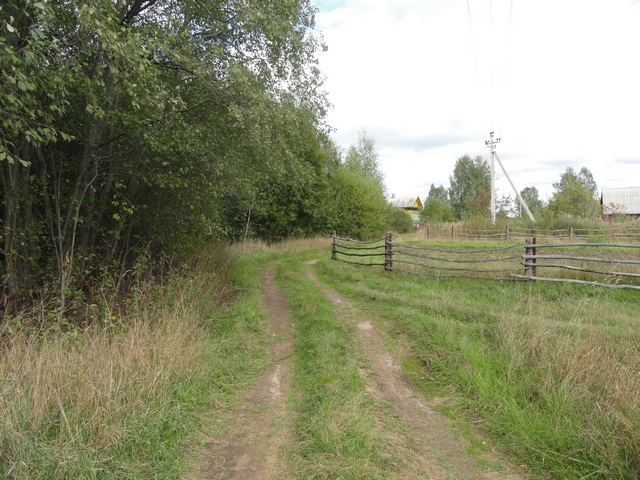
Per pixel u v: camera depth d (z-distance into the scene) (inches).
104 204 259.9
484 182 2272.4
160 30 248.1
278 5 281.9
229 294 346.9
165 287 271.7
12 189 198.5
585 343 170.7
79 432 114.0
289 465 116.1
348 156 1417.3
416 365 194.2
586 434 120.3
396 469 113.7
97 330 187.6
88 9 153.8
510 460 120.4
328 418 134.2
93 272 267.9
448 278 366.9
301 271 476.7
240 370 190.5
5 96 134.9
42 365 138.4
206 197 332.2
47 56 174.9
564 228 882.8
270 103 292.0
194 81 272.7
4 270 213.2
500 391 153.9
